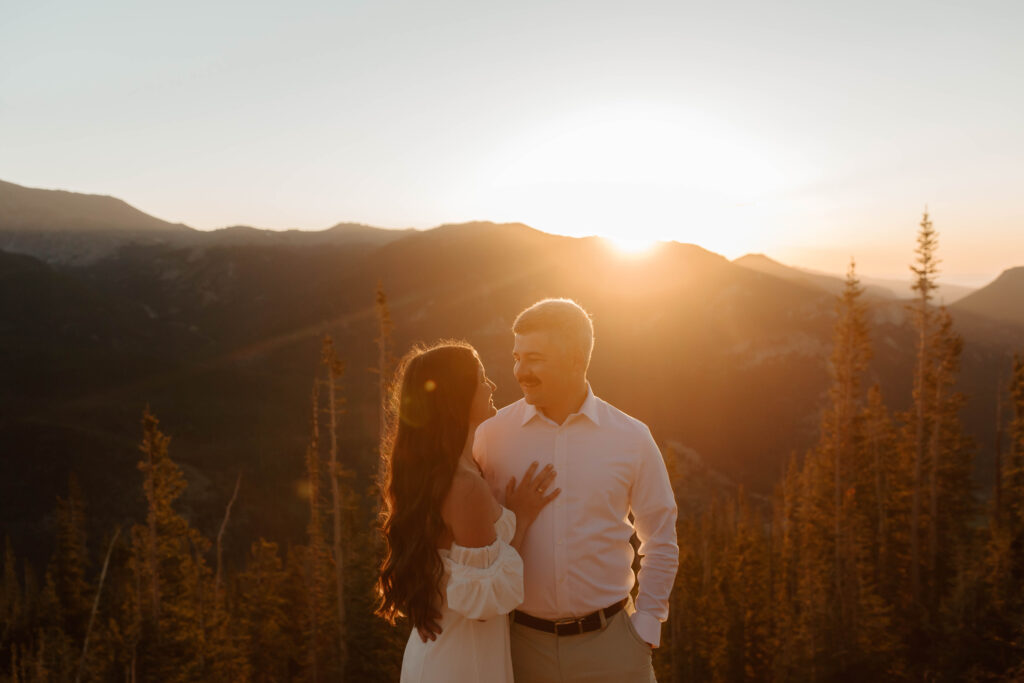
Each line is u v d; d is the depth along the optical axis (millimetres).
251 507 130875
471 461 3156
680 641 36406
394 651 26750
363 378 185500
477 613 2910
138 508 127688
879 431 42156
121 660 28281
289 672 38188
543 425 3297
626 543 3289
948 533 35781
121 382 196625
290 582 38719
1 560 114062
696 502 143250
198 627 31547
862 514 36156
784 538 49688
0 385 182875
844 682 27484
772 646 35219
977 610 23953
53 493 126188
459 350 3111
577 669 3162
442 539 3031
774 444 172125
